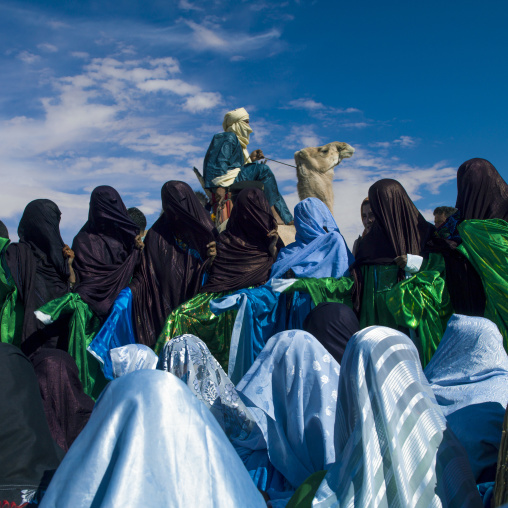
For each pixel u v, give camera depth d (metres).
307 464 2.90
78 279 5.27
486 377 2.81
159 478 1.77
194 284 5.42
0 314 4.86
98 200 5.45
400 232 4.86
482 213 4.79
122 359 3.66
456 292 4.57
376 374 2.20
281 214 8.58
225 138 8.45
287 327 5.16
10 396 2.35
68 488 1.79
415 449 2.10
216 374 3.37
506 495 2.06
